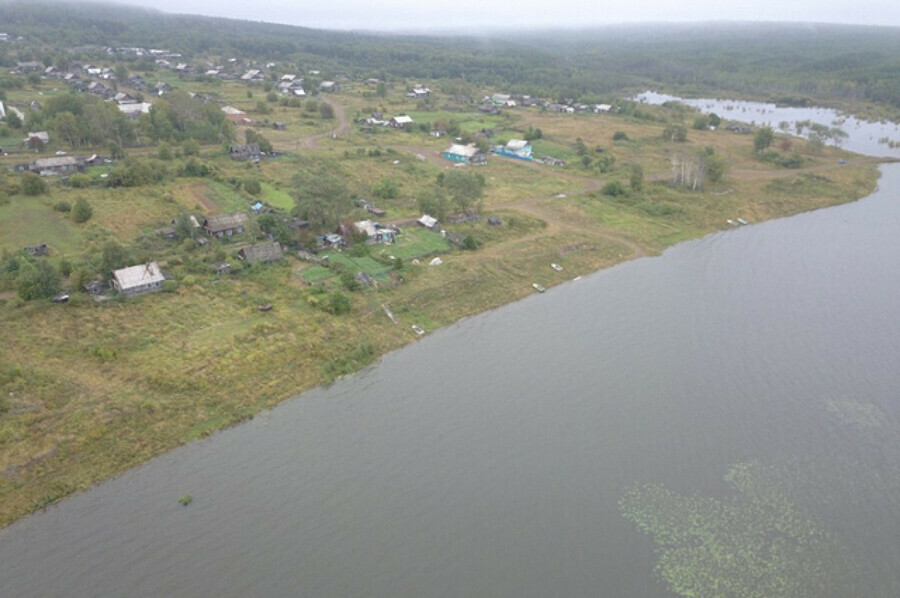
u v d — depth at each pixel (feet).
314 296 357.61
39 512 219.41
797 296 396.78
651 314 373.20
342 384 300.61
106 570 198.39
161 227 440.04
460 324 362.12
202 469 241.96
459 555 205.77
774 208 580.30
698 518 221.46
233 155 625.00
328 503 226.58
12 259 354.54
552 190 596.70
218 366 292.81
